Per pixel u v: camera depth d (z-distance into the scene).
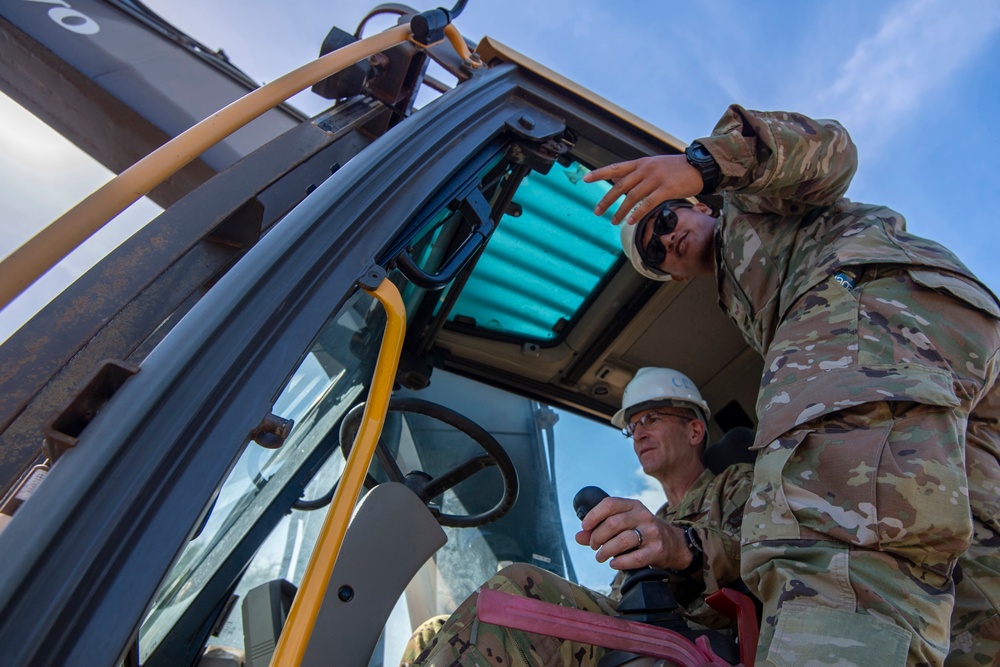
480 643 1.28
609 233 2.10
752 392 2.40
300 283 0.94
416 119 1.36
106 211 0.84
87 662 0.58
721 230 1.75
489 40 1.70
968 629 1.22
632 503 1.44
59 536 0.62
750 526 1.14
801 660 0.96
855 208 1.53
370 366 1.53
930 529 1.01
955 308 1.27
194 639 1.49
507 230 2.12
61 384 0.84
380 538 1.30
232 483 1.14
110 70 1.65
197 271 1.05
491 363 2.42
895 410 1.12
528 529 2.15
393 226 1.11
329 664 1.15
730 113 1.57
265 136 1.79
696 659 1.09
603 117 1.75
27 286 0.76
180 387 0.76
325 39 1.59
